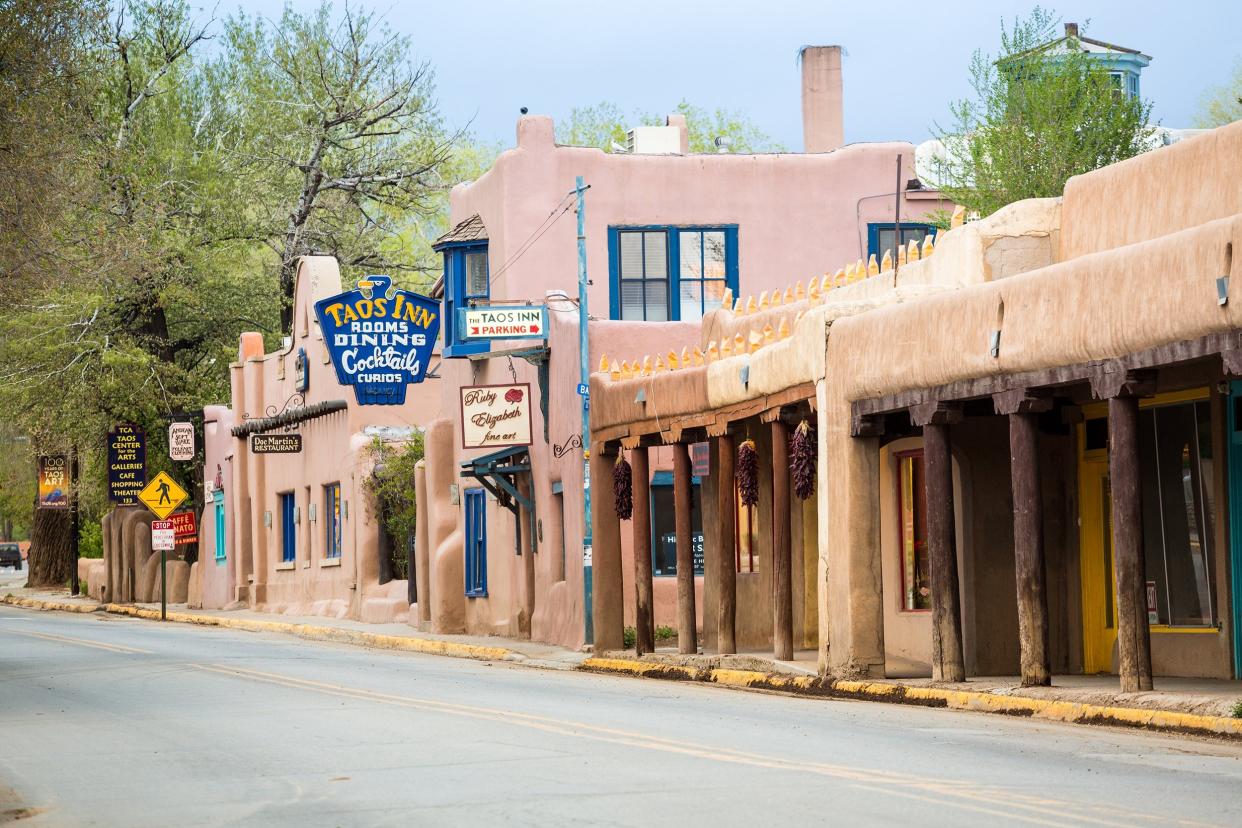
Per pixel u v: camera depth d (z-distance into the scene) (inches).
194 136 4005.9
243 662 1822.1
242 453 3496.6
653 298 2406.5
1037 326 1201.4
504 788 796.0
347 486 2925.7
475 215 2492.6
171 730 1125.1
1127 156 2217.0
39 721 1215.6
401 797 781.3
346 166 4128.9
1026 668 1235.2
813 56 2630.4
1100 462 1412.4
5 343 3511.3
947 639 1325.0
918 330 1333.7
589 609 2030.0
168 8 3946.9
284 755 962.7
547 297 2220.7
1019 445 1238.3
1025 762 869.2
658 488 2149.4
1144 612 1134.4
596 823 684.7
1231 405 1264.8
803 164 2436.0
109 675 1657.2
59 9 1690.5
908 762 868.6
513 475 2346.2
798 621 1809.8
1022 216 1379.2
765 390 1582.2
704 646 1943.9
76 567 4315.9
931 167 2534.5
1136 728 1068.5
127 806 794.8
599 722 1106.1
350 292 2436.0
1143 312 1099.9
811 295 1739.7
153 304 3791.8
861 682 1385.3
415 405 2950.3
